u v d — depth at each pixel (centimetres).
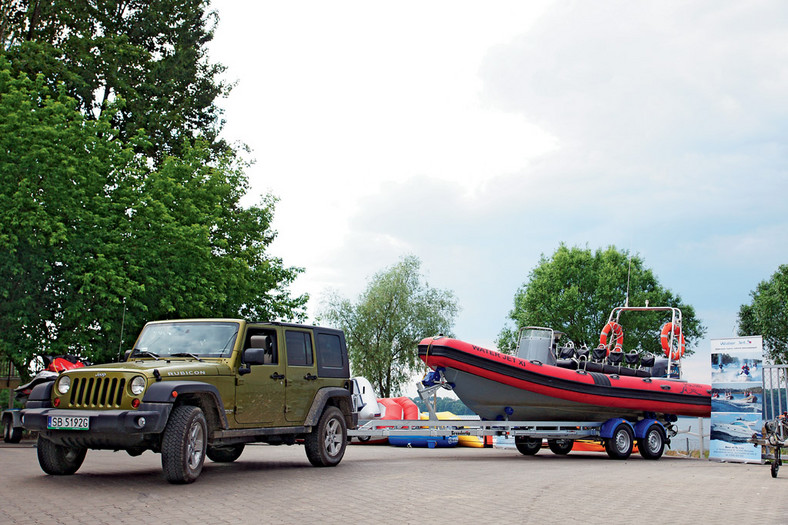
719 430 1792
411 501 847
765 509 868
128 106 3178
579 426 1752
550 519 741
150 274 2436
